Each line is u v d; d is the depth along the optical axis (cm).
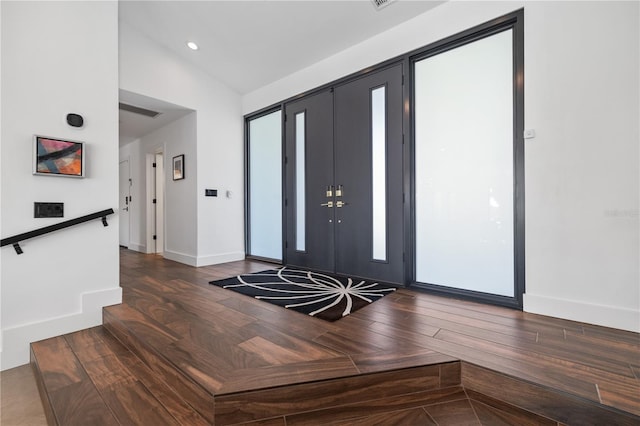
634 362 144
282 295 262
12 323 190
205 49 354
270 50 340
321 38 311
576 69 195
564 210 201
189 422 125
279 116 412
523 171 218
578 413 119
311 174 365
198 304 238
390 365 144
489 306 231
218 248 421
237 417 124
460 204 257
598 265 190
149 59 340
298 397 131
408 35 277
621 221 182
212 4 279
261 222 442
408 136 279
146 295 263
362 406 136
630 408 112
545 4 205
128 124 460
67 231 214
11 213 189
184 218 425
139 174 559
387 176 295
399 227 287
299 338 175
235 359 151
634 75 177
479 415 130
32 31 199
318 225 358
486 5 232
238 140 450
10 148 189
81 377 158
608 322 186
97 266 229
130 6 289
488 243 242
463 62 253
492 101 239
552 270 206
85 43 223
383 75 297
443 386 147
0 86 185
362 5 262
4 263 187
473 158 249
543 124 207
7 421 138
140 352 177
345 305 234
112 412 131
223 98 428
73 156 212
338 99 336
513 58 225
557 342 166
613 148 184
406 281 281
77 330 217
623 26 180
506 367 141
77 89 219
